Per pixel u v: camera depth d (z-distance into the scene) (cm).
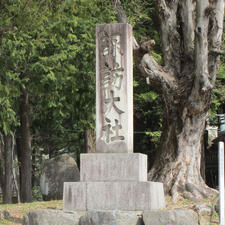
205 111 2130
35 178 4484
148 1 2884
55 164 3083
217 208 1516
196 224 1279
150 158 3350
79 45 2555
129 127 1434
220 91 2806
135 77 2877
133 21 2628
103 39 1467
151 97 2844
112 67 1451
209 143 4066
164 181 2089
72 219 1317
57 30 2406
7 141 2872
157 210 1275
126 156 1390
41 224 1316
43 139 3925
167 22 2261
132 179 1375
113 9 2341
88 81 2605
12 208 1792
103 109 1451
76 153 4012
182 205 1895
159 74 2155
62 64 2483
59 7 2002
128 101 1438
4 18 1964
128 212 1267
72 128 3584
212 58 2123
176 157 2130
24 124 2831
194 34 2156
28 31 2089
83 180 1412
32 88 2512
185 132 2134
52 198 3030
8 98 2297
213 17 2142
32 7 1819
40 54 2512
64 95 2627
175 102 2164
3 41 2277
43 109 2794
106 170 1397
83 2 2228
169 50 2242
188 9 2253
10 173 2872
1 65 2331
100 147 1438
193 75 2103
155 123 3256
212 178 3659
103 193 1380
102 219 1255
